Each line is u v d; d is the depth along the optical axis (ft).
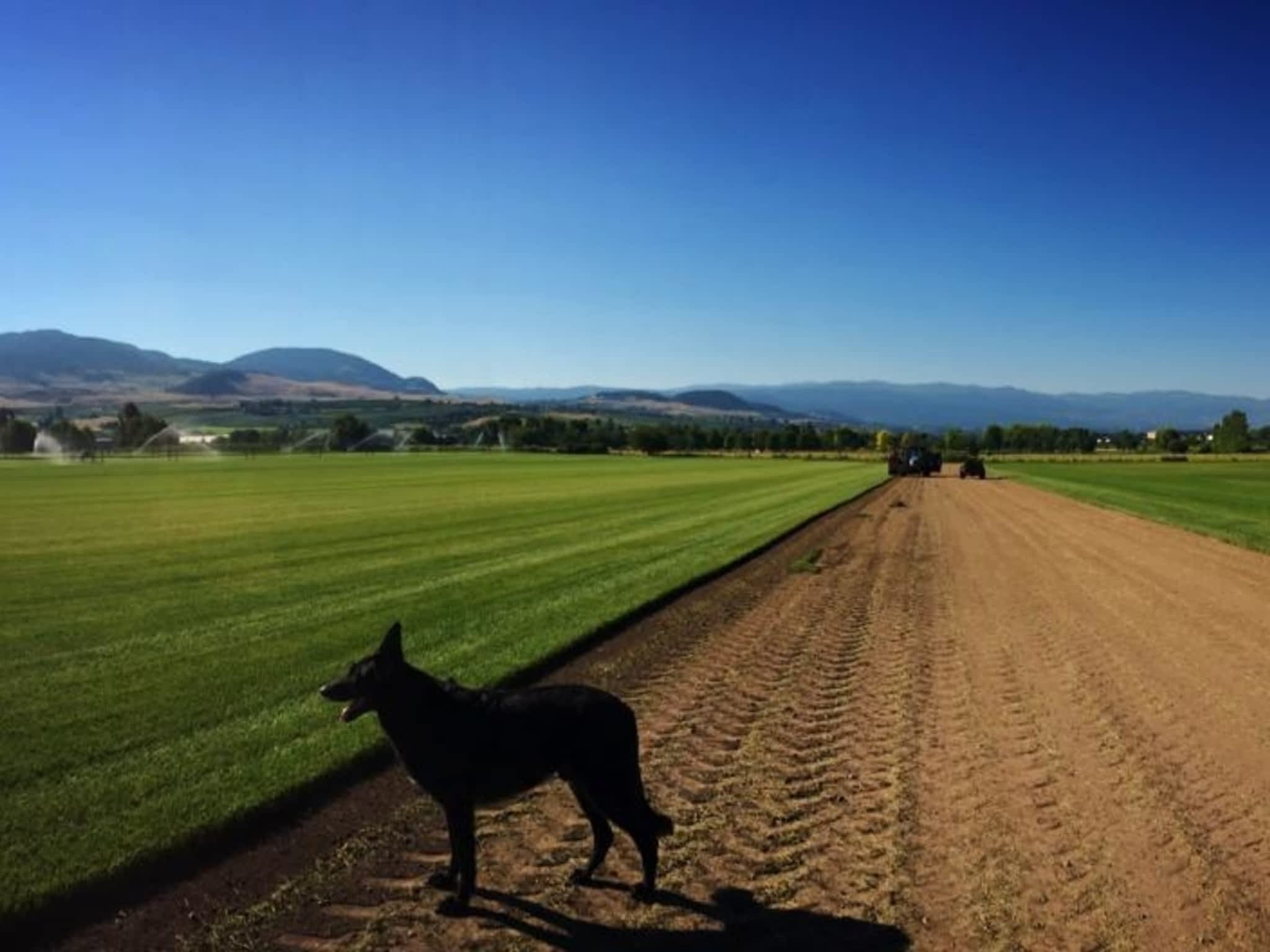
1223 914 21.42
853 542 98.63
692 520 120.26
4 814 25.36
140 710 35.24
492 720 21.09
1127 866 23.80
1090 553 90.94
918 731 34.76
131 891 21.86
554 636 47.78
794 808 27.40
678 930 20.44
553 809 27.14
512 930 20.35
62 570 73.56
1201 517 133.49
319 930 20.20
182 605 58.03
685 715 36.47
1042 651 48.08
